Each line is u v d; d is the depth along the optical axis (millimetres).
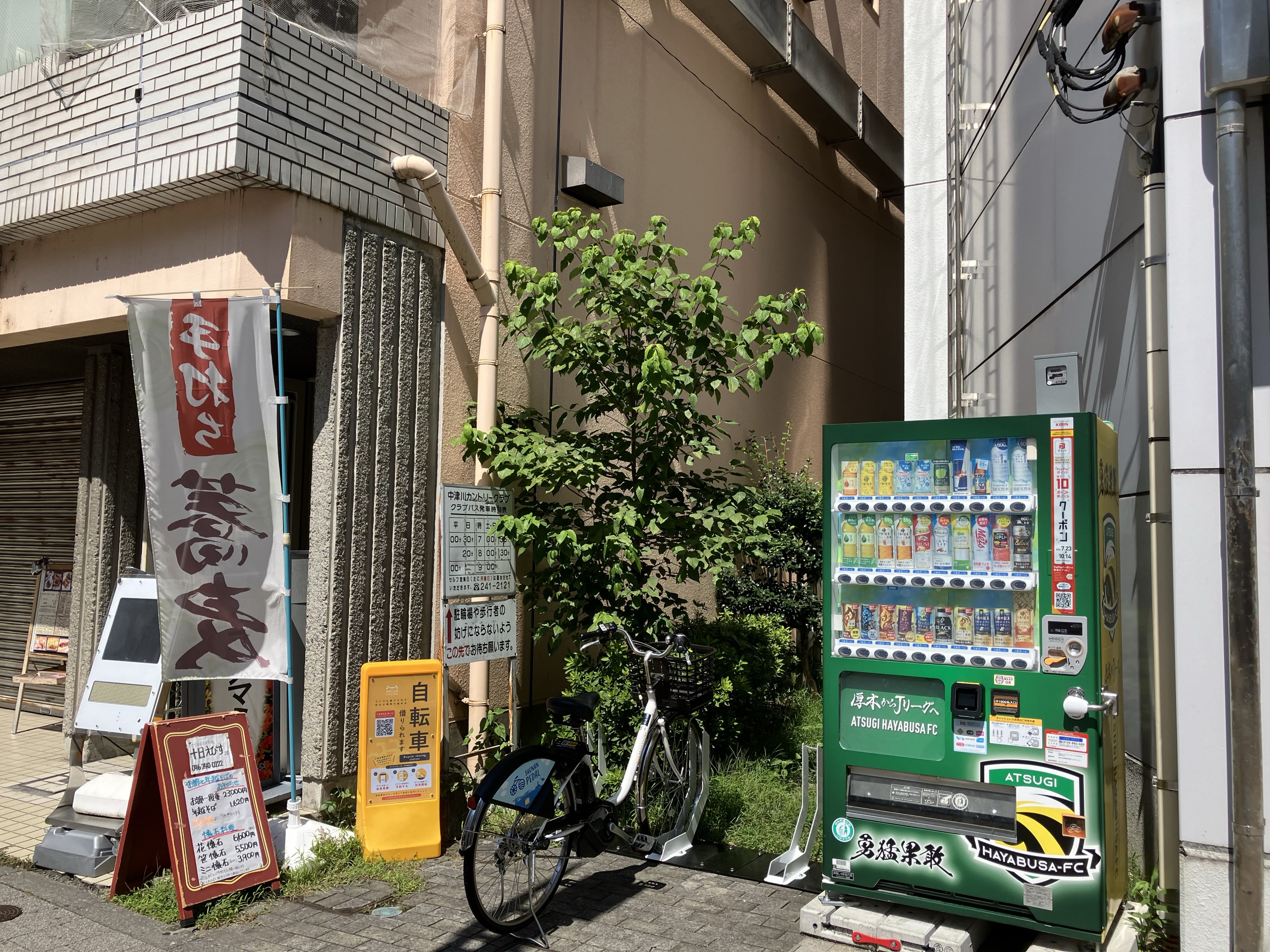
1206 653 3391
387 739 4980
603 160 8109
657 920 4168
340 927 4047
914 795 3934
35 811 5559
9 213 5812
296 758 5840
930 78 8078
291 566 6098
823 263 12297
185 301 4750
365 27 5871
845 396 12812
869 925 3834
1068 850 3586
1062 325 5531
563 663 7621
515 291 5809
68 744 6859
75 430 7863
